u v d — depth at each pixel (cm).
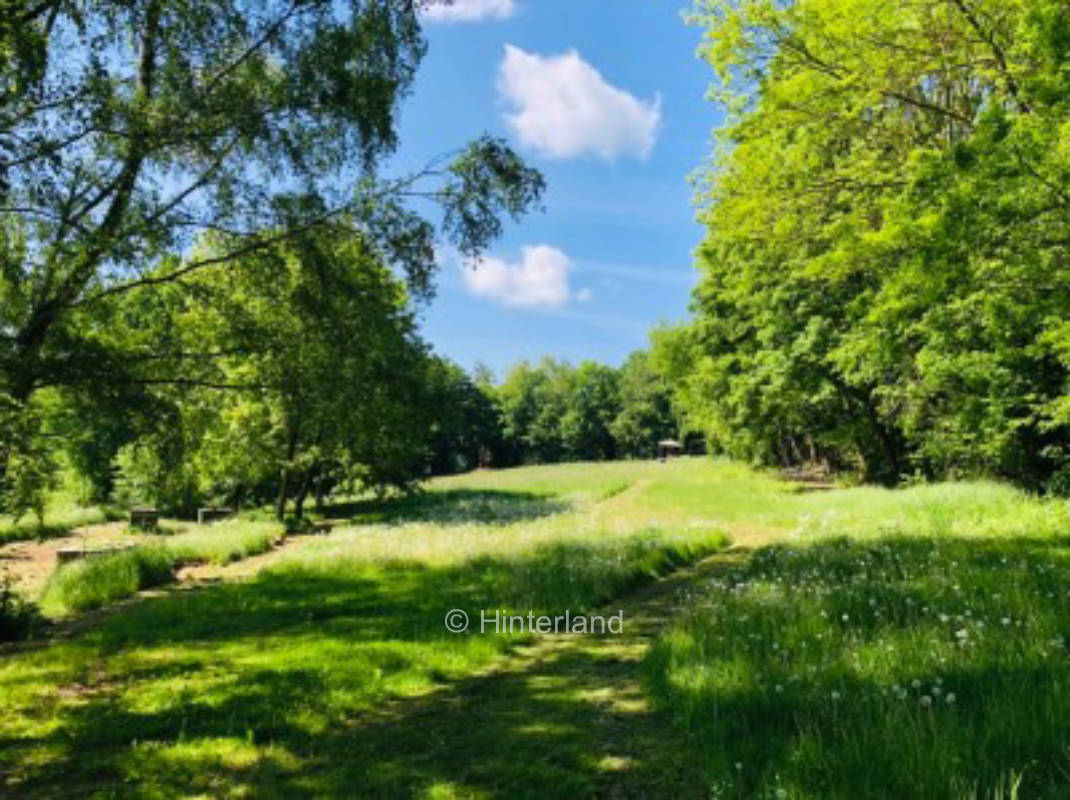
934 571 843
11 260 953
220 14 1006
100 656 888
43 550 2445
